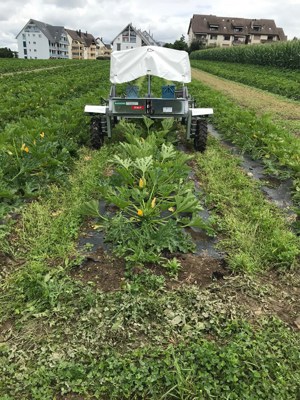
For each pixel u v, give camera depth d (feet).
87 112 23.21
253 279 11.14
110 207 15.46
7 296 10.20
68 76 75.51
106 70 100.42
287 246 12.10
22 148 16.90
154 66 23.02
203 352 8.27
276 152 21.54
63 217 14.08
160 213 15.02
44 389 7.69
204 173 19.80
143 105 22.54
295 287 10.99
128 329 9.15
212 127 32.81
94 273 11.23
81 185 17.28
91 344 8.70
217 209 15.47
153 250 12.23
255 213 14.60
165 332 9.06
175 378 7.84
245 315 9.68
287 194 17.87
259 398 7.54
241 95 53.42
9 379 7.87
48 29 345.72
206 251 12.60
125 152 18.69
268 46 113.80
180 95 28.17
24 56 333.21
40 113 32.30
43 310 9.75
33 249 12.19
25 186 15.99
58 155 18.75
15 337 8.92
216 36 288.51
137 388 7.73
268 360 8.32
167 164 15.92
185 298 10.18
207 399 7.55
